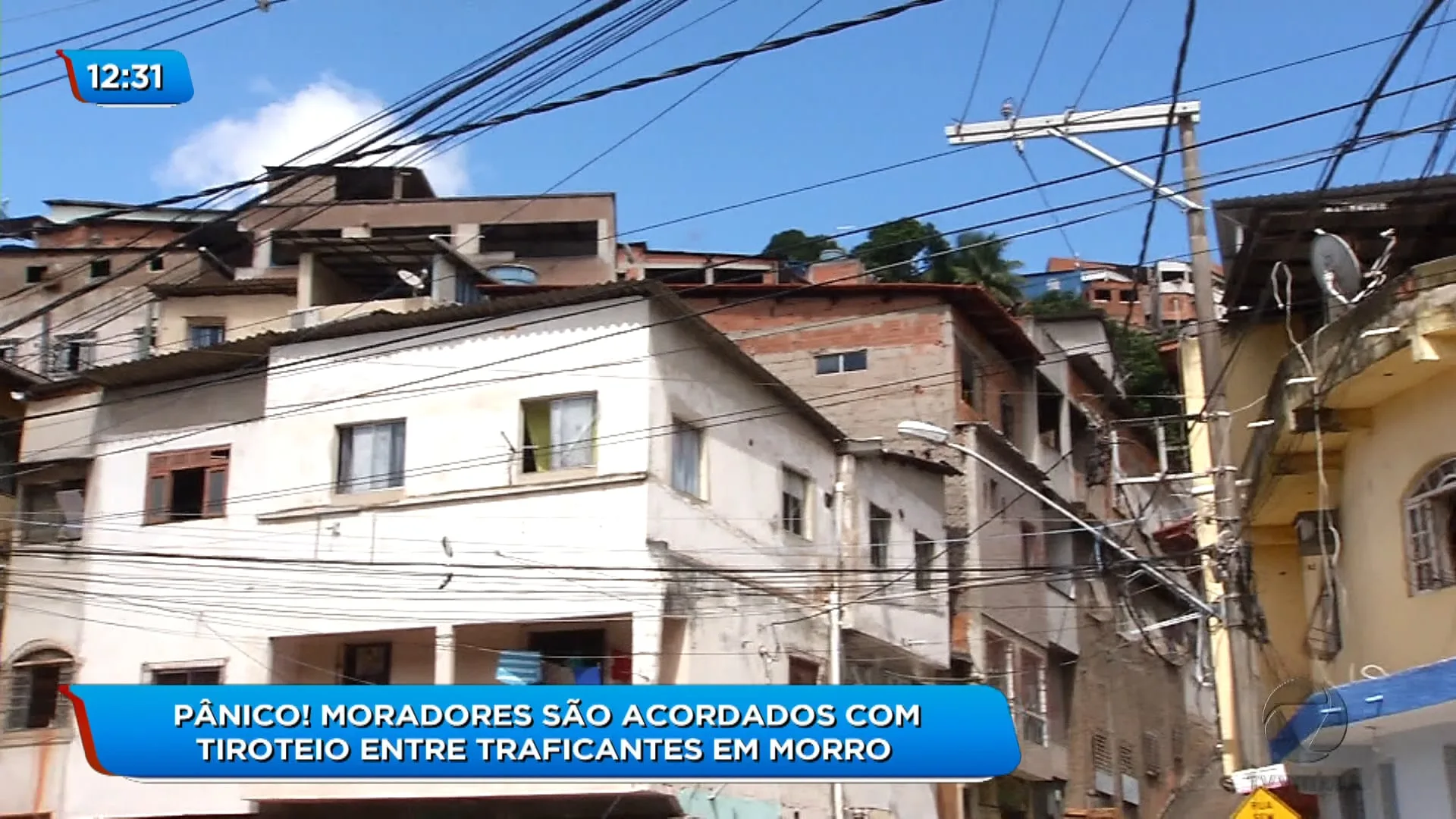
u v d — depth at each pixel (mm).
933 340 32438
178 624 24281
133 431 25953
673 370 22703
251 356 24828
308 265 29375
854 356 32875
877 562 27750
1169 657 42406
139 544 25062
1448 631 13484
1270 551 19547
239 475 24625
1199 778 43438
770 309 33875
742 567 23781
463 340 23297
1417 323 13047
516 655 21578
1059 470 36656
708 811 21109
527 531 22062
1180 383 26531
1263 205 17906
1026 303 52562
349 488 23469
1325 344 14688
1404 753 14719
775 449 25516
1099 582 37250
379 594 22719
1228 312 20562
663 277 49469
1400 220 17484
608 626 22406
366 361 23891
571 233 49906
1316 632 17719
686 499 22547
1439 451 13852
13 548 26266
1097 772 34875
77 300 42094
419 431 23219
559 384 22484
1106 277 67938
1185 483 31547
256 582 23750
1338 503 16312
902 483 29141
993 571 26844
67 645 25266
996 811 30359
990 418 34000
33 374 29453
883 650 27078
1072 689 34531
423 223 49125
